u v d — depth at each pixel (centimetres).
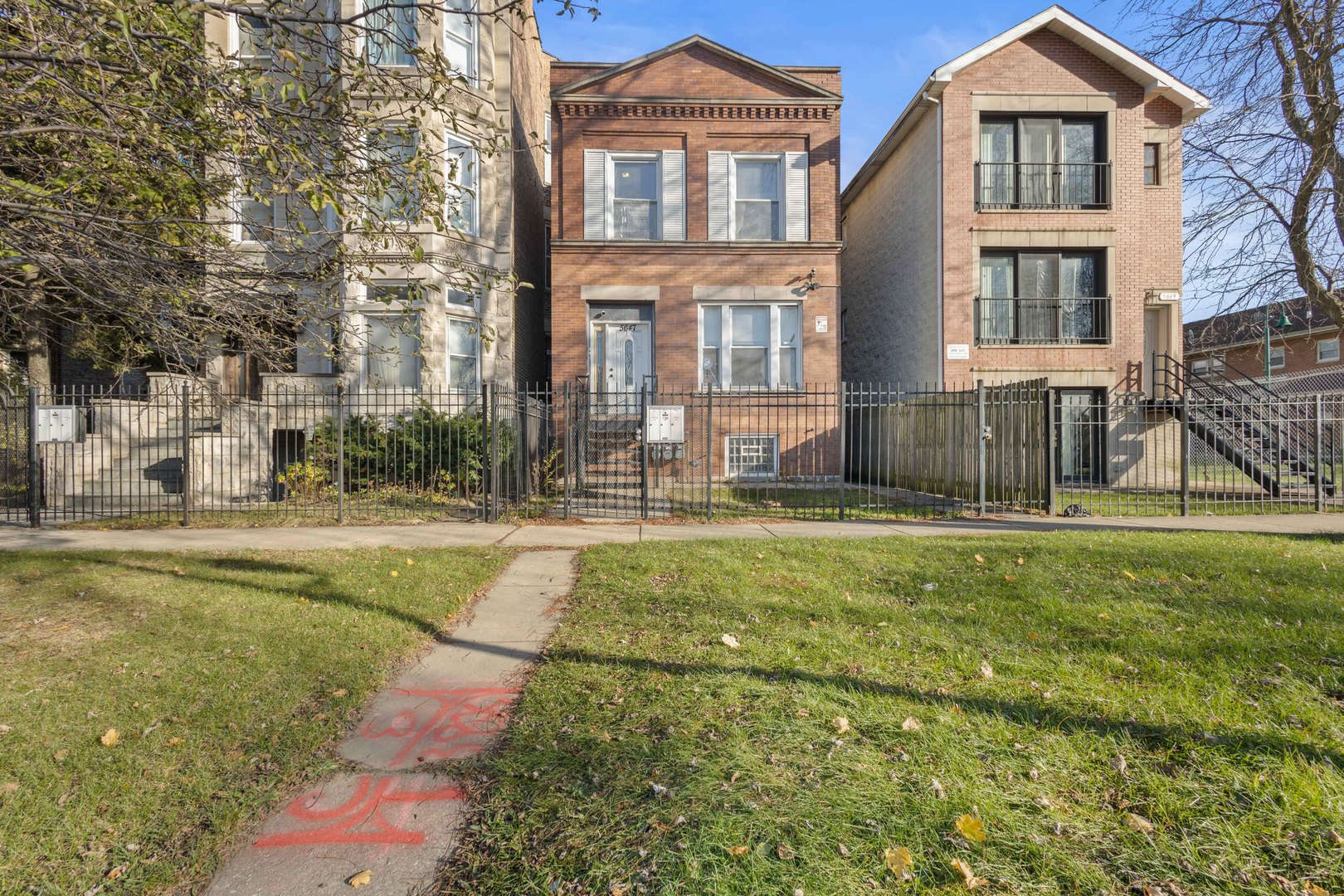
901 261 1686
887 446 1622
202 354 545
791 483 1440
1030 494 1052
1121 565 615
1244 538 775
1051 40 1480
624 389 1481
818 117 1484
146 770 286
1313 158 1168
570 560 698
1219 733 299
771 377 1489
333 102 440
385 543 786
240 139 397
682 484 1313
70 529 892
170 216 443
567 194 1462
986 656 396
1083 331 1501
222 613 488
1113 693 341
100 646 419
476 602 546
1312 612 467
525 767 286
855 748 289
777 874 216
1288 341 2373
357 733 328
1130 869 220
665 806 251
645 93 1473
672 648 412
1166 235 1523
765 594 529
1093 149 1507
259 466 1153
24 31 363
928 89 1471
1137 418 1488
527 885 216
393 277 1202
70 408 917
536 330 1739
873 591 545
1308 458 1398
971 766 275
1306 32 1118
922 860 222
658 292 1463
